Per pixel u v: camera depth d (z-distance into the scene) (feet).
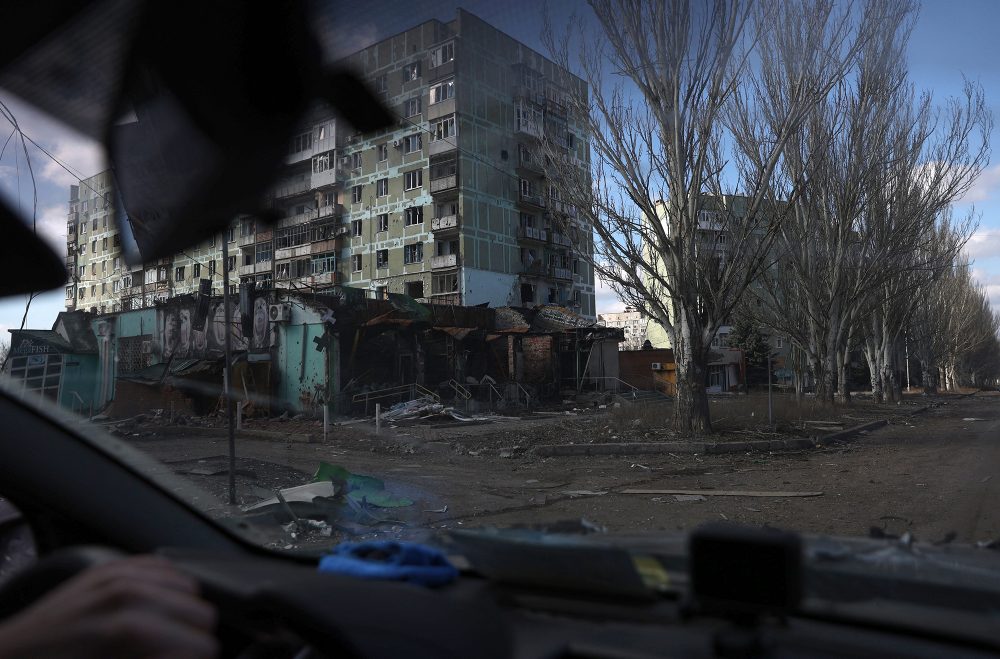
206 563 4.30
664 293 48.88
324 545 15.46
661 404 62.49
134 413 72.69
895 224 77.05
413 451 43.06
